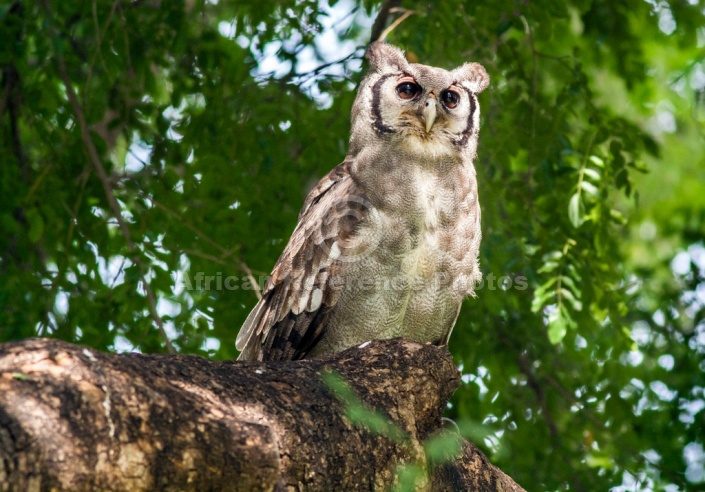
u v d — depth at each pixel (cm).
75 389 420
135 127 1288
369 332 841
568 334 1398
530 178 1297
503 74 1317
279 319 866
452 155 850
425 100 846
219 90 1283
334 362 610
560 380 1439
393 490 561
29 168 1317
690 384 1400
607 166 1225
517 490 664
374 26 1328
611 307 1236
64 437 404
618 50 1324
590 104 1252
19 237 1250
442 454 562
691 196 1869
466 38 1290
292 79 1322
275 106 1318
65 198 1227
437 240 816
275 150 1305
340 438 538
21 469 386
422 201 812
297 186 1314
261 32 1317
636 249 1794
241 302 1266
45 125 1291
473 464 644
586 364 1423
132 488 423
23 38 1245
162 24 1271
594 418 1385
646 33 1412
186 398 466
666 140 1812
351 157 891
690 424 1376
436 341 895
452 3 1261
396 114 852
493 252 1214
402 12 1316
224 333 1227
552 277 1190
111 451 418
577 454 1390
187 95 1303
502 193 1282
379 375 612
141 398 441
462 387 1327
